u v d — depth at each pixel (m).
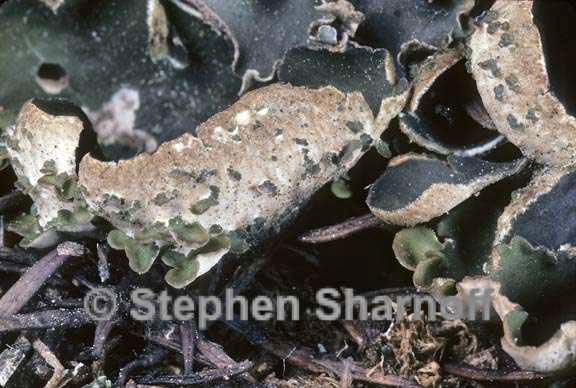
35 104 0.15
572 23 0.15
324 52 0.15
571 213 0.15
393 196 0.15
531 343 0.15
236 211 0.15
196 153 0.15
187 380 0.15
